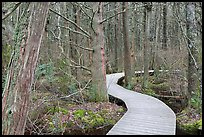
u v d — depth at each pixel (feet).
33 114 25.35
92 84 35.47
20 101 8.45
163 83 52.24
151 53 65.46
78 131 25.22
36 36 8.50
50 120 25.70
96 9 33.42
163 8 62.08
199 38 31.01
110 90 43.73
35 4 8.55
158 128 21.18
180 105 35.76
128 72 49.75
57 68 37.78
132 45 62.49
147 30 49.60
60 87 35.53
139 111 27.14
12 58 8.96
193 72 29.71
